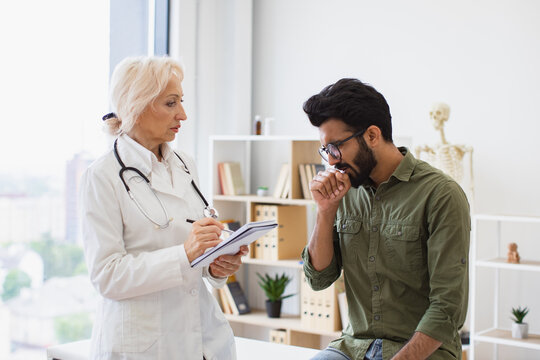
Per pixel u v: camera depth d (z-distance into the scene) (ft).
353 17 14.47
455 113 13.21
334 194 6.24
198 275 6.39
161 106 6.25
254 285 15.67
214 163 14.66
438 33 13.41
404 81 13.83
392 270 6.15
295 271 14.98
